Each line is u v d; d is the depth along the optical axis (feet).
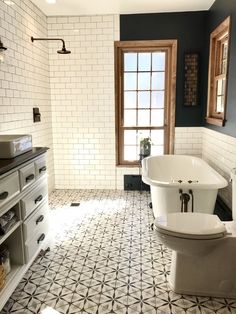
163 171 12.59
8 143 5.94
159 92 13.43
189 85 13.02
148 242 8.63
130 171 13.75
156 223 6.18
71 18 12.53
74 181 14.06
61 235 9.11
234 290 6.19
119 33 12.64
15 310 5.84
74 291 6.41
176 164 12.69
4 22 8.52
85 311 5.80
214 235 5.74
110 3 11.16
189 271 6.22
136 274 7.03
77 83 13.12
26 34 10.28
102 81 13.05
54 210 11.26
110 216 10.62
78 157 13.83
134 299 6.14
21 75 9.84
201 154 13.58
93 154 13.76
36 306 5.95
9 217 5.78
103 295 6.27
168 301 6.09
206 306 5.96
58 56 12.91
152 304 5.99
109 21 12.55
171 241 5.90
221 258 6.09
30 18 10.66
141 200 12.41
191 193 8.56
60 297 6.22
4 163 5.56
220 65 11.50
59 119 13.51
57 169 14.02
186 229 5.84
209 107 12.12
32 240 6.77
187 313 5.74
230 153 9.41
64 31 12.67
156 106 13.57
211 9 11.66
